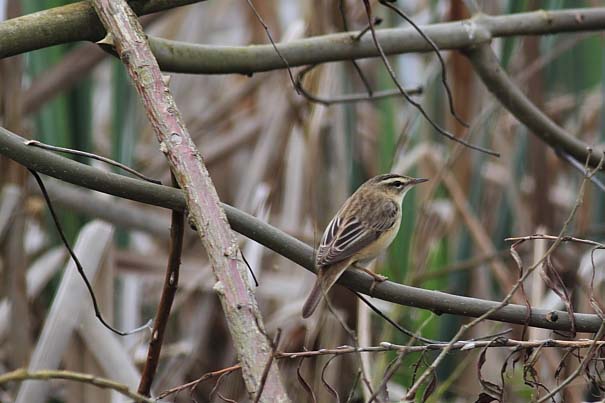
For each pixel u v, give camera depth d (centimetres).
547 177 1248
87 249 971
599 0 1410
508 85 985
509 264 1290
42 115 1247
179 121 633
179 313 1288
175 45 860
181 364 1198
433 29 956
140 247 1423
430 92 1307
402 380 1108
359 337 984
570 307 673
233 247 575
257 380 522
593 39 1496
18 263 1046
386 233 911
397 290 734
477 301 720
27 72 1305
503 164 1405
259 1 1461
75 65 1187
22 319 1042
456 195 1212
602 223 1296
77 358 944
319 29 1134
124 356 952
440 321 1154
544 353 1000
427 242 1241
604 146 1290
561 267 1181
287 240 735
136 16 732
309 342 1059
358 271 761
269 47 895
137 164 1455
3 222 1030
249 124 1443
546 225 1246
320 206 1216
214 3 1546
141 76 652
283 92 1288
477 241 1188
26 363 1037
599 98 1500
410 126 1216
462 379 1138
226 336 1251
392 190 955
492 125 1286
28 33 749
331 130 1262
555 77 1539
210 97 1573
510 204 1285
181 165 613
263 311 1276
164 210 1445
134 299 1214
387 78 1329
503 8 1288
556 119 1509
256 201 1250
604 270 1206
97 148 1496
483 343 645
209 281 1246
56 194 1218
